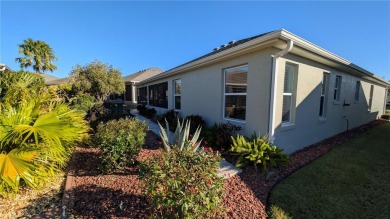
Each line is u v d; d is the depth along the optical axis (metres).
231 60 6.06
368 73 8.72
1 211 2.70
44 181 3.13
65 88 14.91
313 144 6.42
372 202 3.02
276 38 4.02
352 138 7.40
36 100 4.24
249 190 3.33
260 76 4.99
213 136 5.74
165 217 2.09
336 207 2.87
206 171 2.17
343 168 4.31
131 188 3.15
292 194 3.19
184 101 9.53
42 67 20.94
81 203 2.79
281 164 4.21
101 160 3.85
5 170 2.57
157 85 14.15
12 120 3.41
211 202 2.06
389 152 5.53
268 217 2.64
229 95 6.43
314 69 6.09
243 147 4.53
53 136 3.10
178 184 1.99
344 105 8.36
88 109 9.66
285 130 5.20
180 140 3.97
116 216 2.50
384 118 13.92
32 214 2.65
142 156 4.67
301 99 5.68
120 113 9.48
